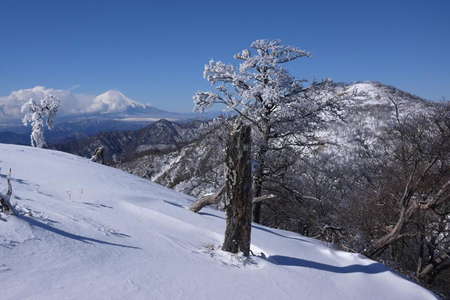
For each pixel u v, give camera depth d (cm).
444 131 1390
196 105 1775
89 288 300
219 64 1727
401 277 673
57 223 484
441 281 1652
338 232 1184
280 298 431
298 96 1702
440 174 1322
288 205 2078
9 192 431
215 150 1934
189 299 343
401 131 1596
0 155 1252
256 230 859
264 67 1703
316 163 2020
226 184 574
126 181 1232
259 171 1708
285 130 1695
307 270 586
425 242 1451
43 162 1239
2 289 261
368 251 1136
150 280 360
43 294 269
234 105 1722
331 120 1772
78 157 1734
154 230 643
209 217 916
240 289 418
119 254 424
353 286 566
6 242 347
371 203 1664
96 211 689
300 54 1720
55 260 344
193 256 524
